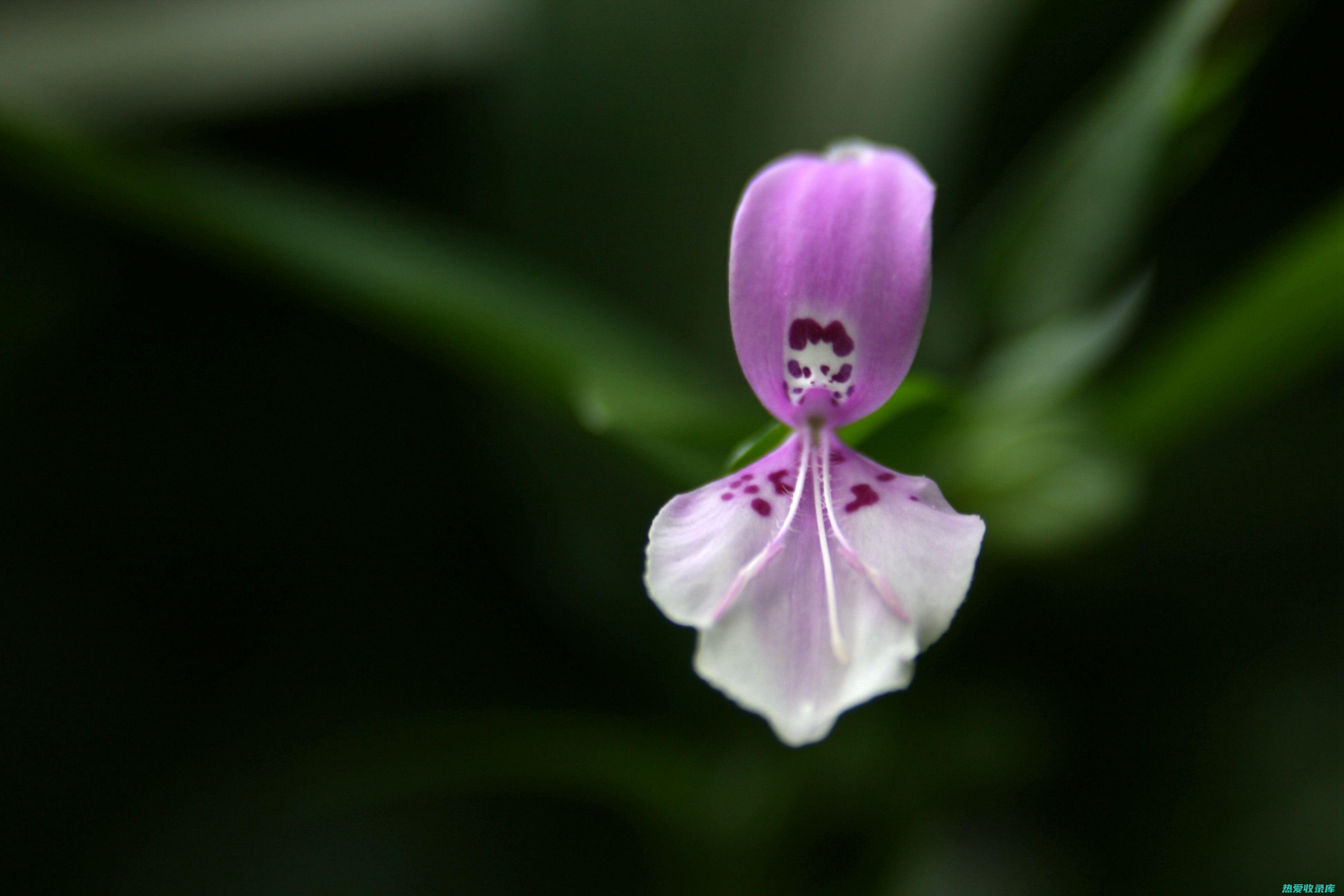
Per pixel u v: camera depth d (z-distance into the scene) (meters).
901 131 0.20
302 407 0.28
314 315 0.28
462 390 0.27
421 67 0.26
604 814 0.27
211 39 0.26
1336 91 0.25
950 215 0.23
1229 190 0.26
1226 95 0.18
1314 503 0.25
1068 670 0.25
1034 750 0.21
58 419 0.26
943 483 0.19
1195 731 0.24
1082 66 0.23
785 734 0.16
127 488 0.27
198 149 0.26
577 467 0.22
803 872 0.21
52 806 0.25
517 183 0.23
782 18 0.22
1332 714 0.24
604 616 0.23
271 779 0.25
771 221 0.16
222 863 0.25
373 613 0.27
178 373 0.27
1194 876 0.23
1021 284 0.19
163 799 0.25
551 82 0.23
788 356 0.16
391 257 0.19
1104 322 0.19
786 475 0.16
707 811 0.20
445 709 0.26
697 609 0.16
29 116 0.19
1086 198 0.19
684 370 0.20
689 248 0.22
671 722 0.23
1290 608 0.25
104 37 0.26
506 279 0.20
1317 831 0.23
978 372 0.20
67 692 0.25
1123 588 0.25
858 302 0.16
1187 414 0.19
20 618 0.25
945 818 0.22
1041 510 0.19
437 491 0.28
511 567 0.27
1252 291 0.18
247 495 0.27
